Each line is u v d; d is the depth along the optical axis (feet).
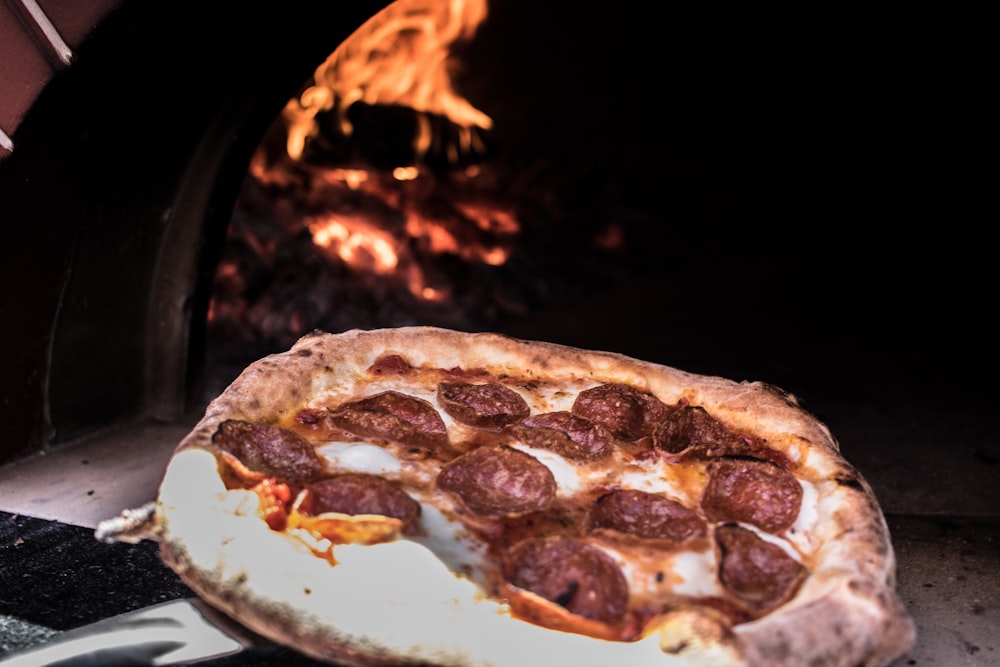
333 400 2.18
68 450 3.05
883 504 3.00
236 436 1.95
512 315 4.87
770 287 5.57
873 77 6.88
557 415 2.16
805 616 1.66
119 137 2.85
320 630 1.72
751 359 4.37
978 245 6.40
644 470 2.04
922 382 4.11
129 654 1.84
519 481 1.95
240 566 1.78
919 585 2.54
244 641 1.86
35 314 2.88
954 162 6.68
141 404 3.32
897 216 6.81
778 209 6.95
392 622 1.71
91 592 2.30
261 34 2.96
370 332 2.35
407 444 2.07
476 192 5.22
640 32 7.00
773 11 6.96
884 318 5.04
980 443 3.44
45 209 2.78
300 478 1.93
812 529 1.90
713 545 1.84
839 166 7.11
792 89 7.14
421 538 1.82
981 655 2.28
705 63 7.15
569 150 6.95
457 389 2.21
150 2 2.57
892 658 1.73
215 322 3.92
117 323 3.17
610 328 4.75
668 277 5.75
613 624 1.72
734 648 1.61
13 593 2.29
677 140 7.19
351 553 1.78
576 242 5.55
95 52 2.56
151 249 3.21
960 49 6.37
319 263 4.21
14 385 2.88
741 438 2.13
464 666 1.68
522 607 1.74
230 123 3.11
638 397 2.23
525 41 6.70
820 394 3.94
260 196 4.31
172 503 1.85
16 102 2.52
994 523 2.88
